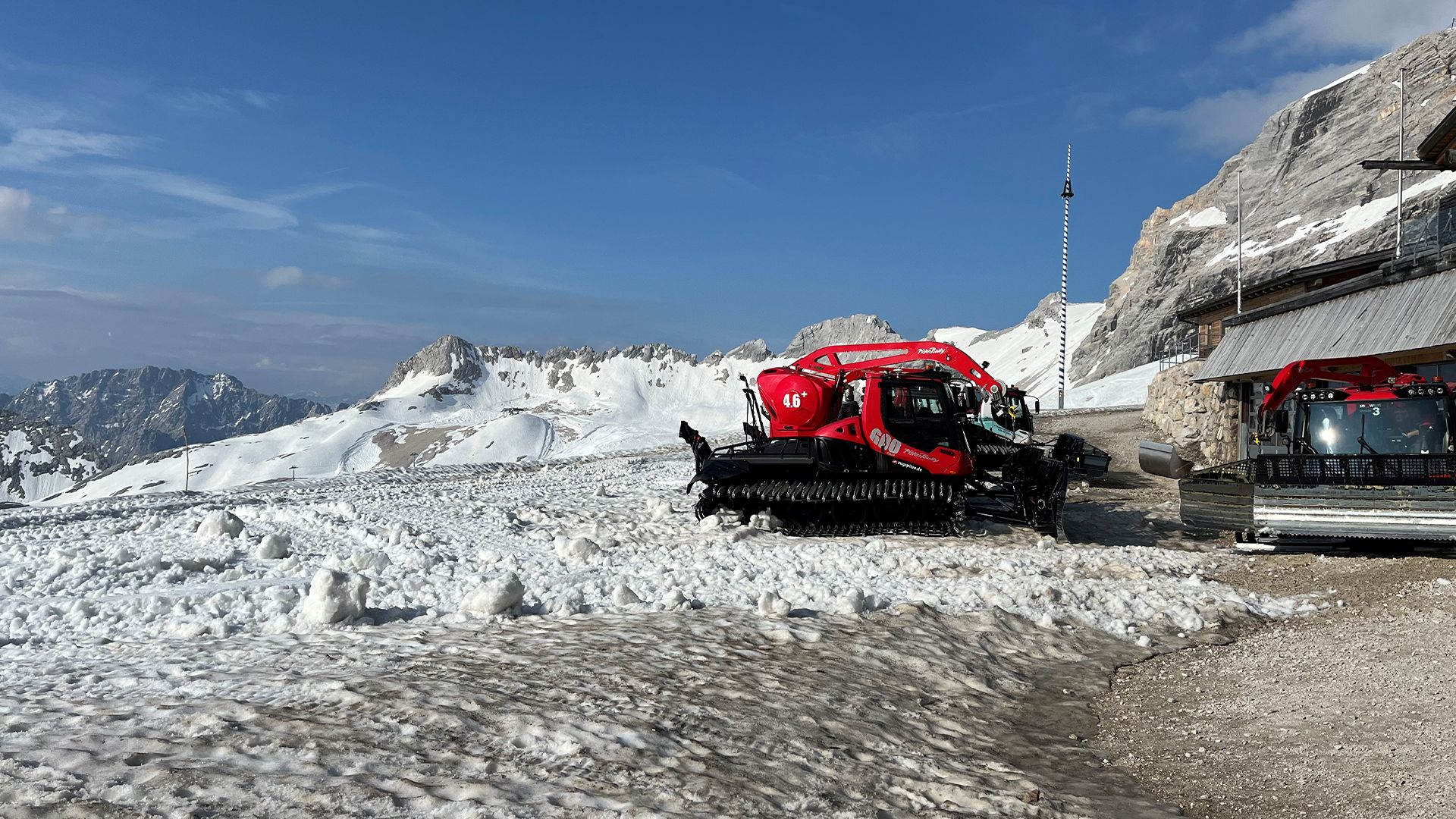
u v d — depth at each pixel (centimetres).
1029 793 448
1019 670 709
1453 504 1179
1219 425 2691
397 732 437
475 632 693
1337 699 600
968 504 1673
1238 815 439
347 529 1371
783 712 538
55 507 2036
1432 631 752
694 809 380
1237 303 4066
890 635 761
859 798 425
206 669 559
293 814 336
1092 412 5075
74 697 493
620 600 856
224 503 1972
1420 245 2712
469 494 2166
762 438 1795
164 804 334
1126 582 1073
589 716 486
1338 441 1376
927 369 1753
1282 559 1236
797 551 1284
